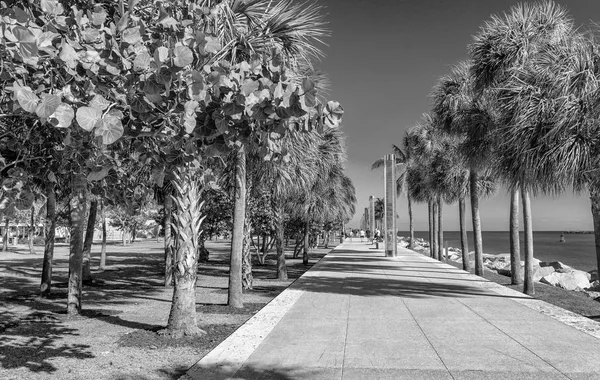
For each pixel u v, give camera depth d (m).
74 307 10.02
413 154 30.38
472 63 13.34
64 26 2.79
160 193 16.11
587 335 7.02
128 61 2.77
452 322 8.04
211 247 52.88
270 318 8.41
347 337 6.92
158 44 3.10
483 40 12.66
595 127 8.56
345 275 16.80
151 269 23.16
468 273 17.69
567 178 9.14
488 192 24.31
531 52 11.69
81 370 5.73
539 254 63.91
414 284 13.88
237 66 3.43
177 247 7.74
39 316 9.89
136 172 5.50
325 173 20.00
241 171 11.02
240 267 10.99
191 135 3.35
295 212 25.14
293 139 11.37
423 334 7.11
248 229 14.53
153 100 2.79
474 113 14.64
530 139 9.42
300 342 6.62
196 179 7.81
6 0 3.19
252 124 3.42
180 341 7.25
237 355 5.93
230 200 20.59
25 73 2.76
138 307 11.21
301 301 10.44
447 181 22.84
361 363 5.55
